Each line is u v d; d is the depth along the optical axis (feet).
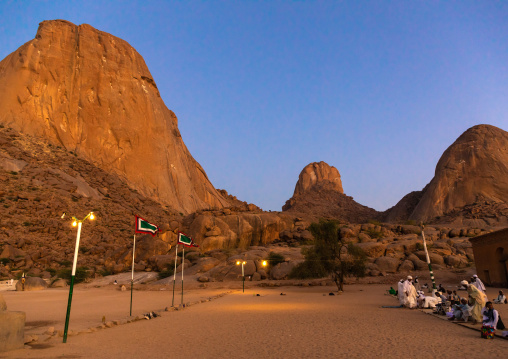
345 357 26.53
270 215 232.94
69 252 192.44
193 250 188.44
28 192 240.12
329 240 123.95
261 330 41.11
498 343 29.71
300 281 132.77
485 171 370.94
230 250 184.96
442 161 415.03
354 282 131.23
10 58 348.18
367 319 48.01
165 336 38.55
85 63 354.54
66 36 360.89
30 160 278.67
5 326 31.09
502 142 398.62
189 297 94.84
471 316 40.75
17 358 28.40
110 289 133.69
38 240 197.57
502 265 98.32
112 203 277.64
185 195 370.53
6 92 319.27
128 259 177.06
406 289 60.39
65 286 145.79
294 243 207.62
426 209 376.27
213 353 29.48
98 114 343.05
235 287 128.77
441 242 169.07
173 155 386.73
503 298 62.39
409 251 156.46
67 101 336.49
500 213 309.42
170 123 430.20
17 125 311.06
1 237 187.32
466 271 130.62
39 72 334.03
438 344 30.14
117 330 43.62
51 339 37.17
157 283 140.26
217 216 226.58
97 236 221.05
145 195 330.34
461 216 325.42
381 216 515.50
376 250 155.74
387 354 27.02
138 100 372.79
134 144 351.46
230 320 50.85
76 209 245.24
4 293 121.29
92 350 31.45
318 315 54.08
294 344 32.35
